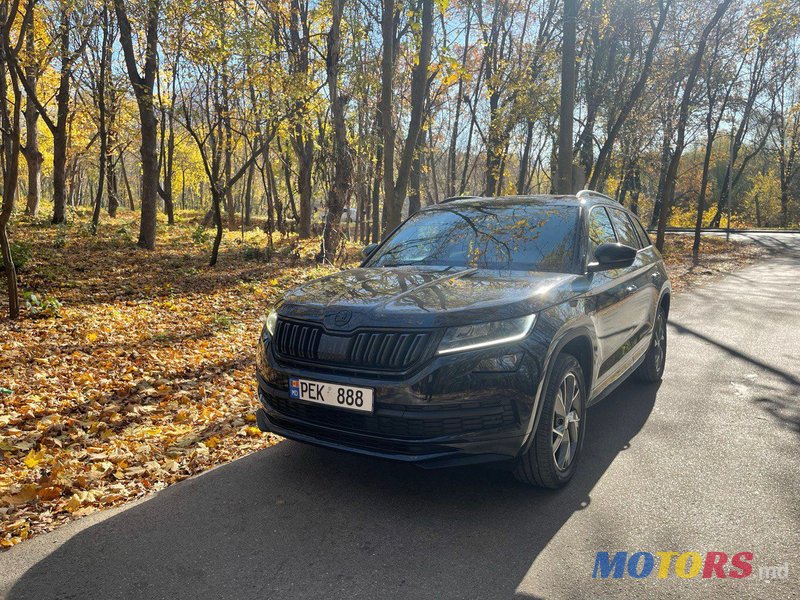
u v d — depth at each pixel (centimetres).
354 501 322
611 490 330
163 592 243
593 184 1655
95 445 420
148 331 759
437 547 274
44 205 3325
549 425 309
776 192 5209
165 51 1113
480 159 3359
